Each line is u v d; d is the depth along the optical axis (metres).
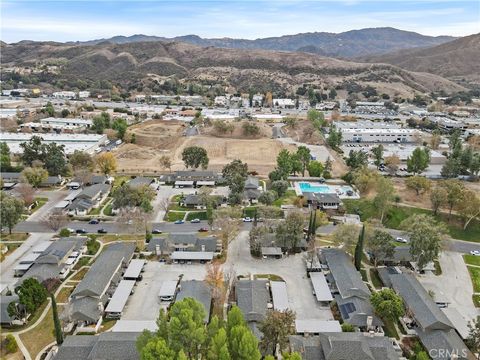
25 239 141.00
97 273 111.81
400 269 124.19
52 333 94.62
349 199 178.38
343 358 81.12
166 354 70.25
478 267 127.50
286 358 70.94
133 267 120.50
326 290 110.06
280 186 177.00
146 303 106.88
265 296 105.81
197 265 125.88
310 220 137.50
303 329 93.88
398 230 154.62
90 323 98.12
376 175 183.62
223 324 85.38
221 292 107.12
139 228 142.88
